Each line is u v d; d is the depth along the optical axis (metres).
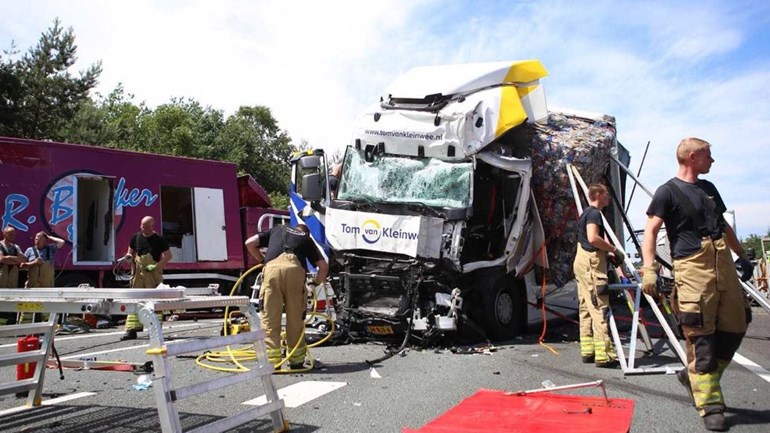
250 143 47.94
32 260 11.59
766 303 5.13
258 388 5.75
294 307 6.63
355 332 8.60
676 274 4.52
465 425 4.32
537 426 4.24
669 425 4.50
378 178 8.79
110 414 4.84
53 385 5.94
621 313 11.03
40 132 27.22
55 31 27.80
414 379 6.16
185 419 4.72
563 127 9.80
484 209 8.78
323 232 8.96
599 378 6.20
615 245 7.15
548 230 9.14
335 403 5.20
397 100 9.20
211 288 7.57
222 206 15.94
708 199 4.50
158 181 14.63
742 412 4.86
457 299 7.95
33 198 12.58
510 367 6.80
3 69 25.78
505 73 9.11
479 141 8.29
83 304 3.87
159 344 3.53
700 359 4.44
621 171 10.75
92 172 13.48
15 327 4.88
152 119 46.16
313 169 9.16
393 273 8.18
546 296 10.02
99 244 14.06
